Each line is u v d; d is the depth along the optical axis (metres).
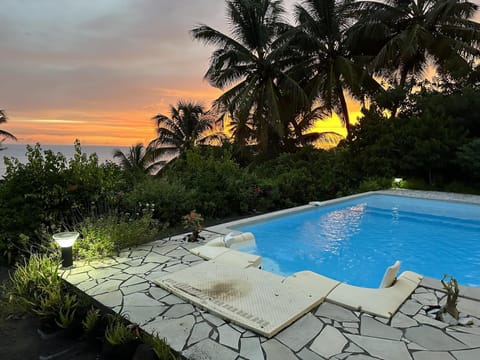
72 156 6.55
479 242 6.75
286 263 5.65
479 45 13.86
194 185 8.73
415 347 2.49
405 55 14.11
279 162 15.19
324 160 14.24
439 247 6.48
